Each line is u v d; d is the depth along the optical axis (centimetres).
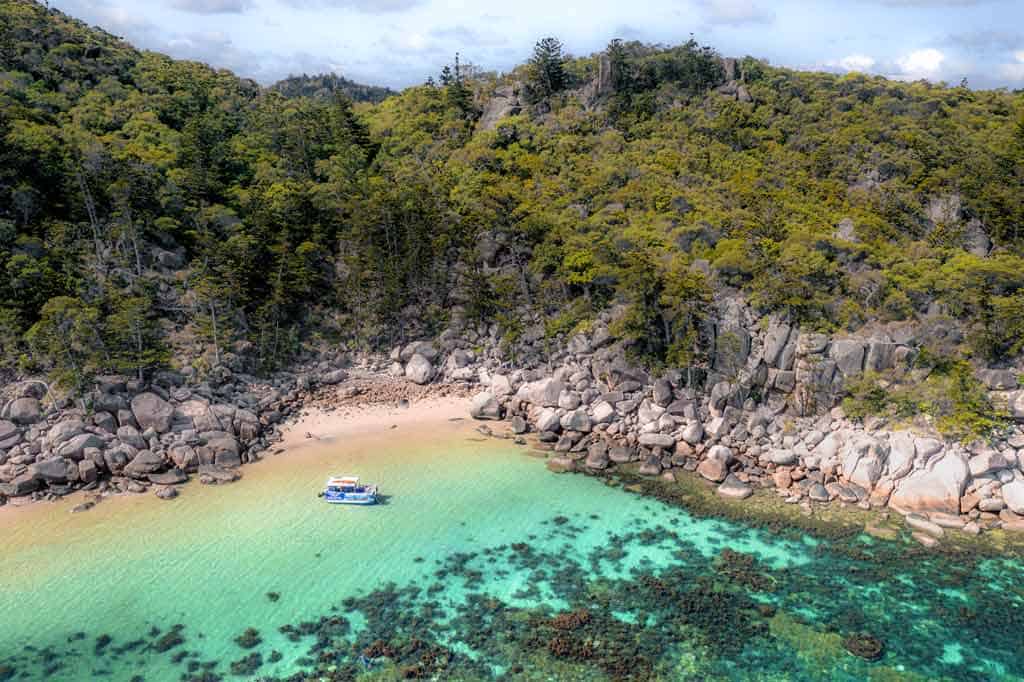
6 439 6134
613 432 7325
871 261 8244
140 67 13050
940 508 5947
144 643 4256
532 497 6175
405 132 13012
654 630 4438
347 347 8975
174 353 7625
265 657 4147
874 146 10919
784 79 13025
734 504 6100
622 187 10319
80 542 5288
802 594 4834
